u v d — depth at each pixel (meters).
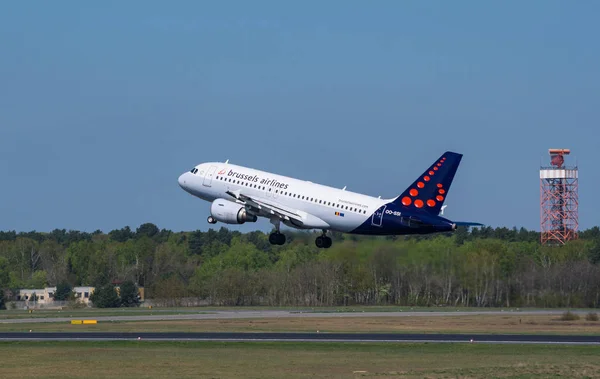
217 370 160.75
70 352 189.75
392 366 167.00
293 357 180.12
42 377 153.50
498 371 159.12
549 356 183.00
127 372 158.62
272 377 152.12
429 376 153.50
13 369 163.62
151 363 170.38
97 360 175.25
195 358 178.12
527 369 161.25
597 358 179.50
